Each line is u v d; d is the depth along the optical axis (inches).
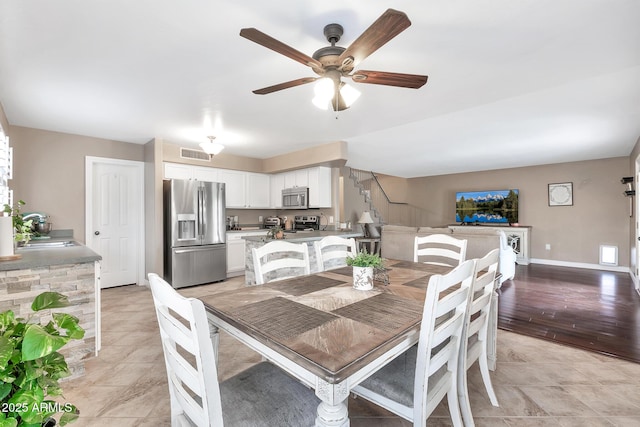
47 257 89.4
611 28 72.2
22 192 151.6
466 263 53.1
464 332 60.2
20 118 137.9
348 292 68.1
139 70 92.6
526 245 265.6
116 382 84.3
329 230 225.5
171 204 179.3
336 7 65.3
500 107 126.1
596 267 244.7
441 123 148.3
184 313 37.3
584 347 105.9
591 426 67.7
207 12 66.7
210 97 114.0
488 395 75.5
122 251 187.9
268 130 159.8
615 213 237.5
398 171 317.7
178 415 50.4
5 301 81.3
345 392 37.4
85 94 110.4
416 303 60.6
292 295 65.8
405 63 89.4
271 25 71.4
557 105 123.6
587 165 249.8
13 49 80.4
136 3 63.6
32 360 33.7
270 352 44.9
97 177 178.9
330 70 71.5
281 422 44.1
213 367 38.1
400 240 200.8
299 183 229.9
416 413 49.1
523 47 80.8
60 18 68.1
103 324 125.6
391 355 44.6
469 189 318.0
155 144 177.3
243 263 219.3
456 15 67.7
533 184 276.8
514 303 154.3
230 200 225.6
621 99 117.5
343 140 183.2
